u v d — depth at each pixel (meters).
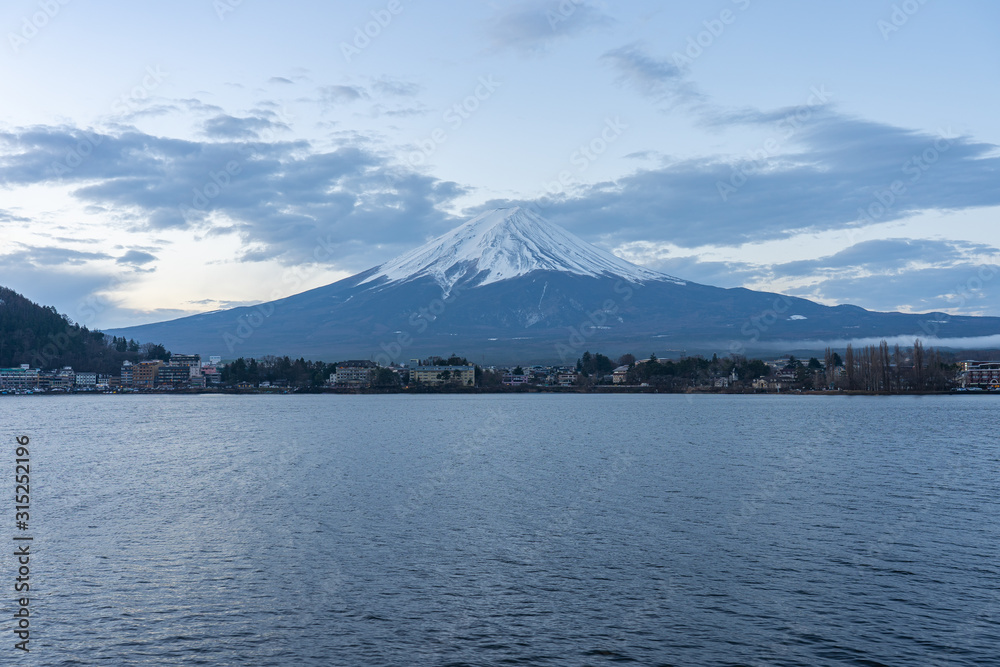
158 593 47.59
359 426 184.75
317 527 64.50
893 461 107.75
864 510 71.00
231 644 40.38
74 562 53.97
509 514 69.56
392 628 42.31
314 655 39.16
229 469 102.19
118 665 38.16
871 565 52.72
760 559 54.19
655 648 39.69
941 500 75.94
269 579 50.16
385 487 85.56
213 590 48.09
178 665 38.16
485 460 111.88
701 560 54.09
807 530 62.81
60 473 98.75
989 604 45.09
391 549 57.25
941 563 53.06
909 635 40.94
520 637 41.12
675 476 93.38
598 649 39.62
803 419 199.38
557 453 120.81
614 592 47.50
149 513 70.56
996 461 107.31
